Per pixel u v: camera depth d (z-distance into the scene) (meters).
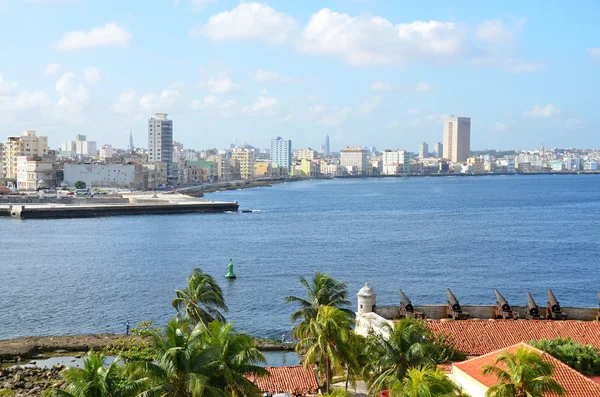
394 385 37.59
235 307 106.25
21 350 78.88
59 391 35.81
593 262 154.75
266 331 92.94
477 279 133.50
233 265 146.38
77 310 103.00
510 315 74.12
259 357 41.53
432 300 114.75
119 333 90.62
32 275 130.25
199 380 35.66
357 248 176.25
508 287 126.00
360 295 72.69
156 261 150.00
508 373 39.06
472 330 62.19
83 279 126.88
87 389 35.69
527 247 179.50
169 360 37.03
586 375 51.19
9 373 71.50
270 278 131.25
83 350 80.75
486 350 59.28
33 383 67.88
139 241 183.75
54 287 119.31
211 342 40.88
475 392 45.47
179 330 39.88
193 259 154.00
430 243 187.50
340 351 49.56
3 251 161.25
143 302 108.56
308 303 63.00
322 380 58.53
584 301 115.19
